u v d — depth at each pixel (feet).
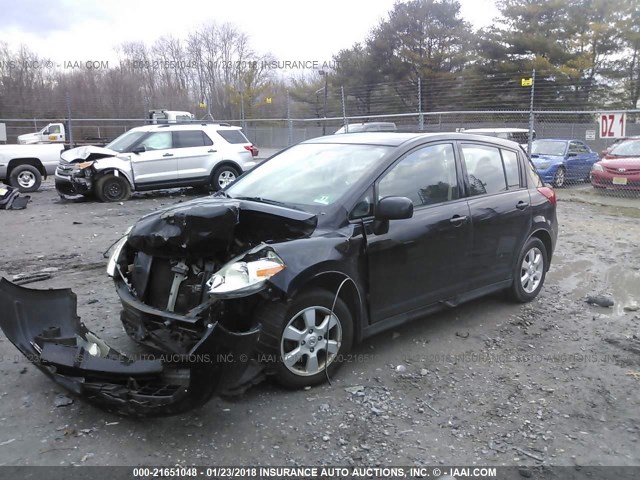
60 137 92.99
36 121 88.53
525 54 120.16
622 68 116.78
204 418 11.57
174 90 117.91
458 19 131.75
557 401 12.72
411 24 131.03
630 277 22.91
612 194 48.93
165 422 11.41
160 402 10.62
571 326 17.34
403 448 10.78
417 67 127.34
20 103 95.35
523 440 11.16
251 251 11.97
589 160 59.21
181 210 12.21
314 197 14.19
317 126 115.34
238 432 11.11
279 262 11.78
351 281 13.19
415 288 14.89
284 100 134.00
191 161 46.09
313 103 128.67
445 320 17.56
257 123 124.47
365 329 13.91
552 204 19.81
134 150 44.34
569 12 120.88
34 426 11.19
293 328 12.35
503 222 17.35
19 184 51.01
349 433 11.21
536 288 19.51
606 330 17.06
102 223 34.27
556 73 112.78
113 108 98.07
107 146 46.34
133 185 44.29
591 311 18.75
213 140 47.42
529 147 50.14
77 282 20.92
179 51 134.21
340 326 13.17
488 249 16.98
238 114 122.83
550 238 19.75
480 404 12.50
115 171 43.34
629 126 89.97
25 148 51.55
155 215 13.33
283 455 10.44
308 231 12.92
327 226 13.15
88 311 17.53
